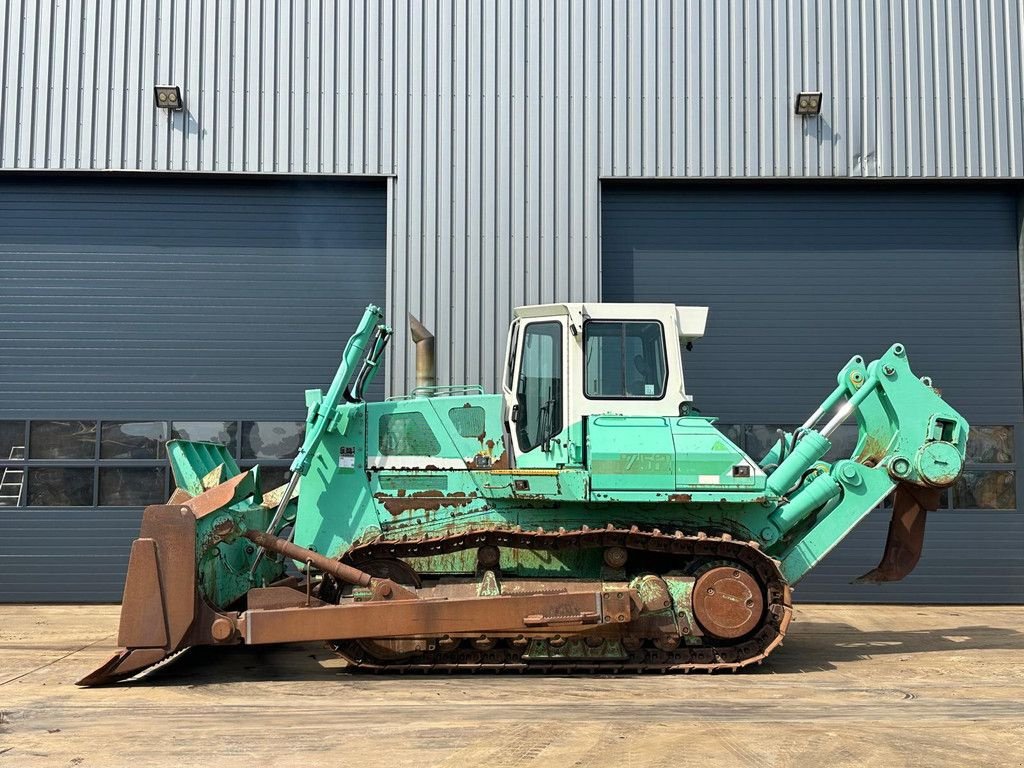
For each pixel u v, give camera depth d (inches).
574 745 200.1
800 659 305.4
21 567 437.1
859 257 460.4
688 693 250.4
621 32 452.4
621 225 462.0
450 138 448.5
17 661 301.4
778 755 194.4
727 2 451.8
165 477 446.0
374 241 461.7
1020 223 458.0
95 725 217.3
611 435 275.7
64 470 443.8
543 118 450.0
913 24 450.9
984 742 205.6
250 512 297.3
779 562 284.0
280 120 445.7
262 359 454.6
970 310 458.3
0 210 452.4
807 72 449.4
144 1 444.5
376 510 288.5
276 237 459.8
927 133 448.5
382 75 449.1
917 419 305.3
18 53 441.4
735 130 449.1
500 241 446.0
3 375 446.3
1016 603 441.7
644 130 450.0
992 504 449.1
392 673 274.7
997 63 450.0
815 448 297.1
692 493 270.4
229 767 185.0
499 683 261.9
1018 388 455.2
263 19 447.5
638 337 289.1
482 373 441.7
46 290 451.2
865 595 443.2
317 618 258.7
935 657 310.7
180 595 255.1
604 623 261.4
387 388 439.2
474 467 288.4
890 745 202.5
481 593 270.5
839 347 457.4
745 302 459.8
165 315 453.4
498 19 452.4
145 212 456.8
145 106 442.3
